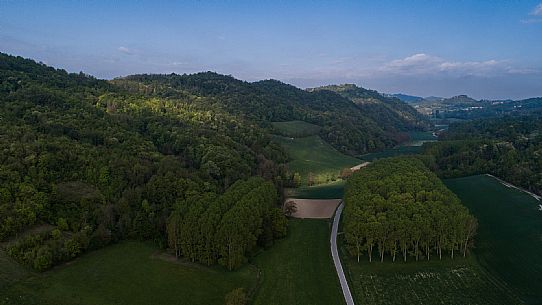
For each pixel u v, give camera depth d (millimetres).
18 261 108438
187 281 110875
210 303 101500
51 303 96875
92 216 129875
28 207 119062
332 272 120062
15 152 132500
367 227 122750
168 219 131250
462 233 124125
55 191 129625
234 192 148750
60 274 109750
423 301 104188
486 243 138625
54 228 122375
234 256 117688
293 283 113250
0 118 153000
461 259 125500
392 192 148375
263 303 102500
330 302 103688
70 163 141000
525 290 109375
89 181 139250
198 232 120438
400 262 124375
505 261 126188
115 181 142625
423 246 125125
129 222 132750
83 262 117438
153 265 118375
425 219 124375
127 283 108062
